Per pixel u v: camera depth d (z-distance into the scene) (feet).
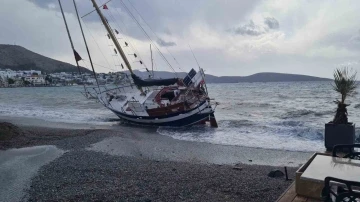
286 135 59.26
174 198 25.18
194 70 76.84
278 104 139.13
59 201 25.53
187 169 35.12
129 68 80.74
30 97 237.25
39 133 64.75
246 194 25.44
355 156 14.79
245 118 90.84
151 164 38.37
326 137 24.52
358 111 97.45
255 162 40.32
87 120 92.48
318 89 269.64
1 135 57.88
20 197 27.53
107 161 40.37
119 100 85.35
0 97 238.89
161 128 73.97
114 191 27.37
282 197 14.03
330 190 10.82
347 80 24.91
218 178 30.50
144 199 24.86
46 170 36.22
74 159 41.86
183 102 72.33
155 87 83.20
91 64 85.76
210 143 54.24
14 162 40.81
